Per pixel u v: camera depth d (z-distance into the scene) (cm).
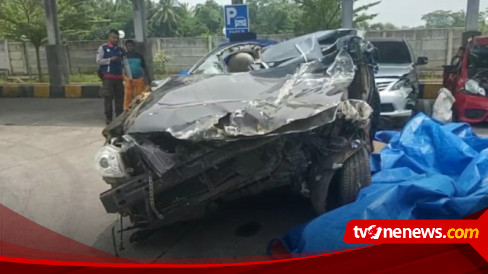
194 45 1961
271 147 354
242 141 339
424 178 395
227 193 377
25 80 1964
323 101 369
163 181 345
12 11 1819
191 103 384
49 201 512
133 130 358
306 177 395
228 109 363
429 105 1045
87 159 685
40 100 1391
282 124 342
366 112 393
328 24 1488
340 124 386
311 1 1484
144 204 361
